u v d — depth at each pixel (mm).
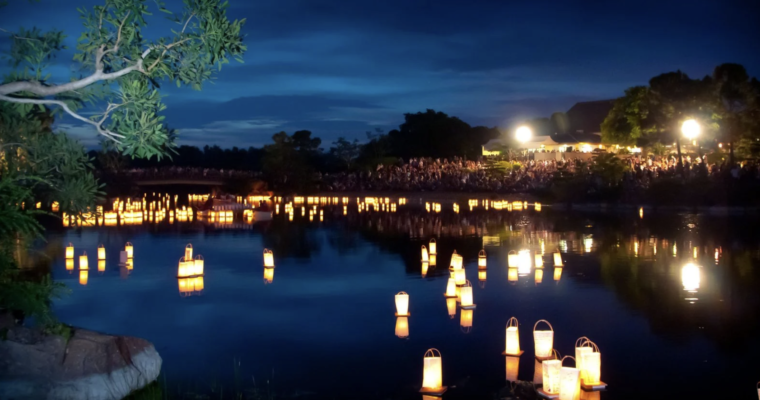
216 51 10000
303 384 12617
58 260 29188
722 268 25797
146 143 10109
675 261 27859
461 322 17422
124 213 58781
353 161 120688
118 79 10562
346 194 100062
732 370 13203
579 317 17812
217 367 13633
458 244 35375
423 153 127750
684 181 61406
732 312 18125
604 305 19281
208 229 46125
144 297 20984
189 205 77812
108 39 10133
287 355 14523
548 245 34312
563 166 80062
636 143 77750
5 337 10727
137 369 11805
